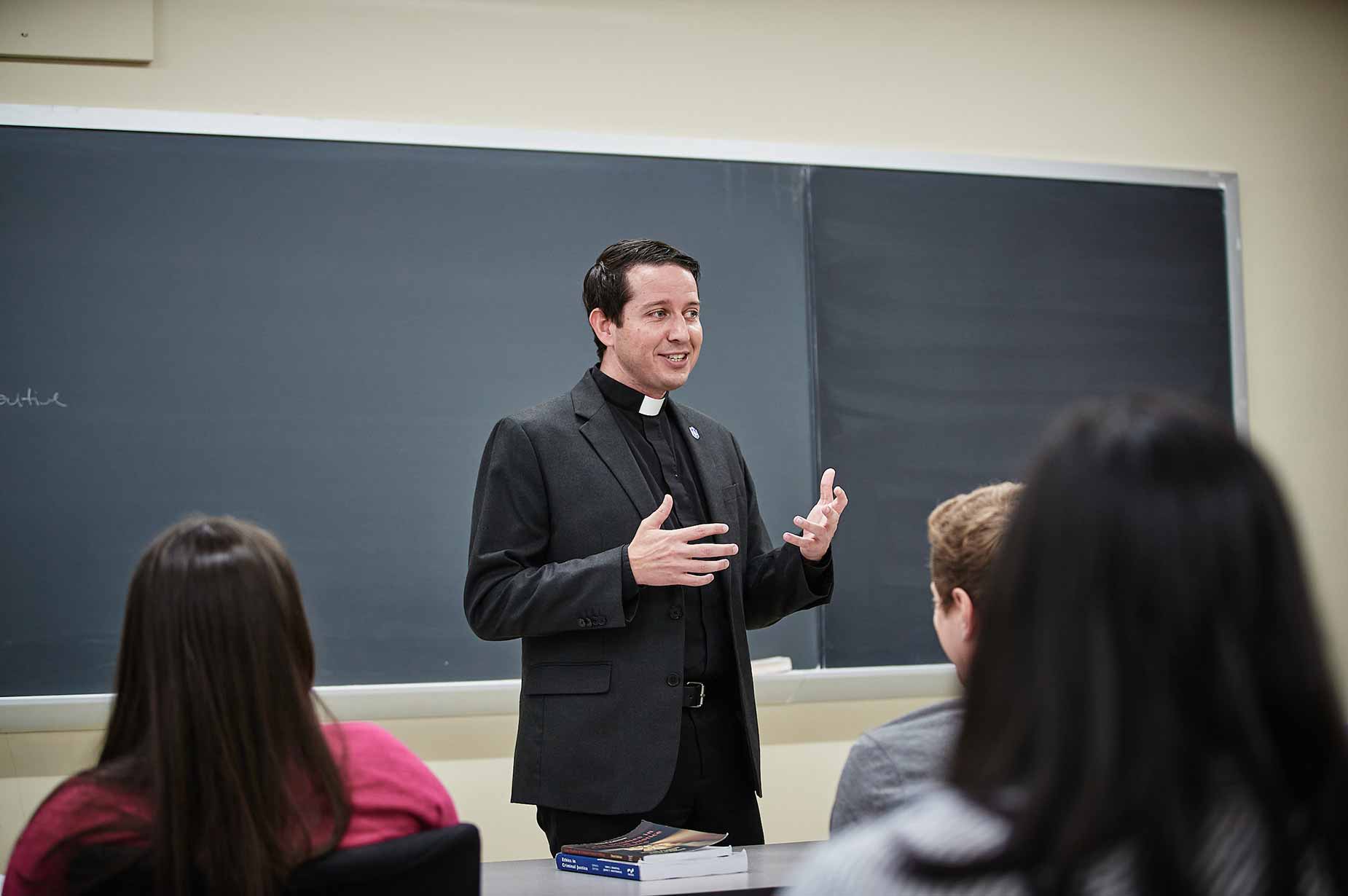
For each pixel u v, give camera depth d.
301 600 1.05
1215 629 0.59
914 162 3.08
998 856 0.60
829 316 3.01
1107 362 3.18
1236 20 3.37
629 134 2.97
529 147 2.87
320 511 2.72
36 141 2.63
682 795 1.86
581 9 2.97
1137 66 3.30
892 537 3.00
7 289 2.60
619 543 1.92
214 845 0.94
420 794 1.09
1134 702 0.59
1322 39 3.39
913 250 3.07
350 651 2.71
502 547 1.91
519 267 2.85
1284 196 3.35
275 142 2.74
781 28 3.09
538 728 1.86
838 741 2.98
